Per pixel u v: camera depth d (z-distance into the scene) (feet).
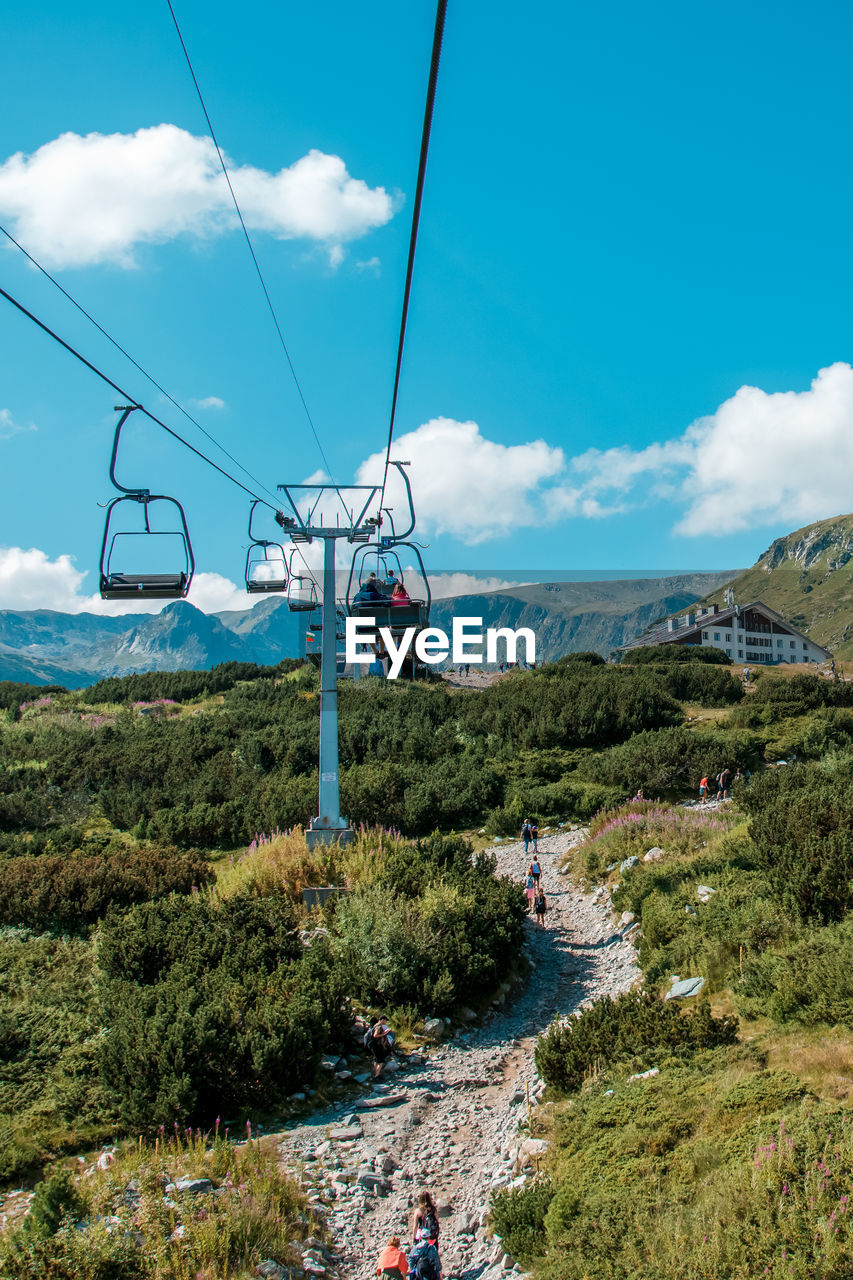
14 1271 25.11
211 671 240.94
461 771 137.18
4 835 122.52
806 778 92.53
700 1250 22.30
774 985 43.45
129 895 77.36
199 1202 29.76
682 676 203.51
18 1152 37.40
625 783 131.54
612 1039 41.16
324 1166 36.37
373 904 60.23
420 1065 48.73
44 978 58.18
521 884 78.18
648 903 67.62
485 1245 30.17
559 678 213.66
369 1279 28.68
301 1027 45.91
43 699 228.84
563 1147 33.22
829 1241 20.80
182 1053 40.96
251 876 73.10
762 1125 27.68
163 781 143.43
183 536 43.14
